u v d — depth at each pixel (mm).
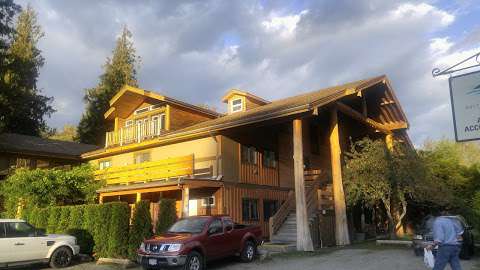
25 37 48938
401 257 16109
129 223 16719
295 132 19109
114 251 16219
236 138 22922
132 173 24375
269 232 21609
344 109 22703
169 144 24875
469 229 16406
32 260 14992
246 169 23156
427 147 31609
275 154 25766
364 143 22969
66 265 15758
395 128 27750
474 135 7492
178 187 19688
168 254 13031
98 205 17531
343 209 21375
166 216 16578
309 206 22047
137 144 26156
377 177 21188
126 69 56250
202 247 13711
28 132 47125
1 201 27406
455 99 7777
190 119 28016
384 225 29328
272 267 14570
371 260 15602
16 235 14852
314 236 21453
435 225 9375
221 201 21141
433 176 22312
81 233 17969
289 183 26344
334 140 21828
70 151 32688
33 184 23172
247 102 27703
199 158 22906
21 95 43812
